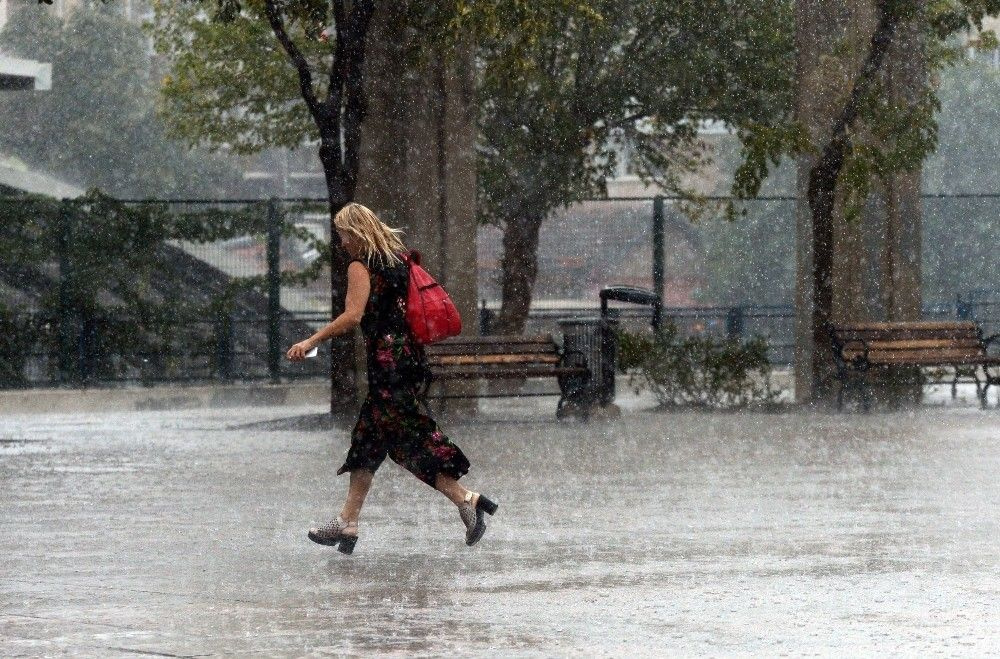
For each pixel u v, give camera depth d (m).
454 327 25.73
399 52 61.81
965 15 71.88
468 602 20.67
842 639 17.95
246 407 77.38
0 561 24.78
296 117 95.44
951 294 159.38
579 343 61.19
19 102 173.50
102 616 19.73
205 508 32.25
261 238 80.94
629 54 90.19
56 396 74.62
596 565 23.98
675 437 51.34
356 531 25.44
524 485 36.16
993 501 32.59
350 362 60.47
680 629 18.62
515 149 90.00
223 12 61.41
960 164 160.88
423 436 25.36
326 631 18.58
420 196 62.00
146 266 78.62
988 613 19.66
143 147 174.88
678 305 166.38
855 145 66.12
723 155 164.62
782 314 92.44
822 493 34.25
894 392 67.62
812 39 69.56
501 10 57.91
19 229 77.12
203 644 17.80
